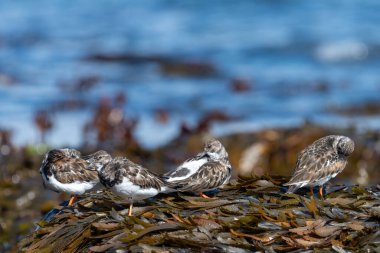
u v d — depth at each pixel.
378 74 28.78
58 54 32.44
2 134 16.28
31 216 12.88
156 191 8.49
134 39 35.00
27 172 14.57
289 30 35.38
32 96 24.88
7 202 13.16
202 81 27.97
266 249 7.19
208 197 8.88
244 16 38.56
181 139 16.53
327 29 35.22
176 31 36.41
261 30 35.84
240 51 32.28
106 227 7.78
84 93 25.59
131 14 40.03
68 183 9.44
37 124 18.42
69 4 42.81
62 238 7.97
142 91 26.02
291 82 27.20
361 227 7.59
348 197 8.79
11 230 12.30
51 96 24.95
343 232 7.57
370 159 14.98
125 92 25.61
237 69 29.73
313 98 24.84
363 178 14.66
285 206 8.23
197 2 41.22
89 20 39.12
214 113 21.91
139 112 22.83
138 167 8.40
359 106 23.38
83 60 31.42
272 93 25.64
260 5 40.19
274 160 15.28
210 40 34.34
